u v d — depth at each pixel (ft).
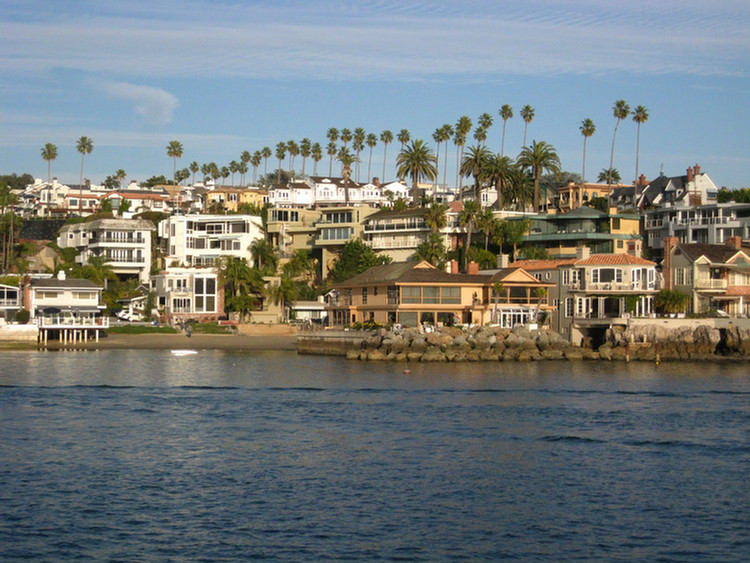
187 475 151.43
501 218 546.26
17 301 448.65
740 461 163.94
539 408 221.25
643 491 143.84
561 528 126.00
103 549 117.08
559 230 533.96
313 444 176.04
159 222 629.51
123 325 471.21
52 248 627.46
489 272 427.74
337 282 533.96
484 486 145.89
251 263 588.91
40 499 137.18
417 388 258.37
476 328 360.89
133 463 159.63
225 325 483.51
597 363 348.38
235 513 131.23
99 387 258.16
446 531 124.36
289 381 276.62
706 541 121.49
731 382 281.54
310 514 130.93
